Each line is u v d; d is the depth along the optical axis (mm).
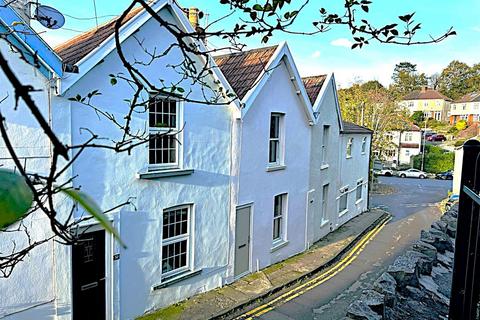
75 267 6969
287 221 13094
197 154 9109
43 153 6141
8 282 6039
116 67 7094
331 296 10344
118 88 7164
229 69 12039
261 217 11641
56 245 6488
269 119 11508
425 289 5676
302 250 14203
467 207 2355
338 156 17781
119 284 7648
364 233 17844
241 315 8969
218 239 10023
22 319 6238
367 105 37531
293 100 12633
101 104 6934
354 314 4949
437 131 65250
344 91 40156
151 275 8297
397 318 4922
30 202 691
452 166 45688
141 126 7645
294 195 13359
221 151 9812
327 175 16484
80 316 7102
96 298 7336
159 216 8328
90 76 6699
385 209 24750
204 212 9484
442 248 7285
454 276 2443
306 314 9227
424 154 47656
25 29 5449
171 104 8406
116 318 7633
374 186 34750
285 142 12469
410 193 32156
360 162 21625
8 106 5730
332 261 13383
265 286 10500
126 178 7539
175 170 8492
